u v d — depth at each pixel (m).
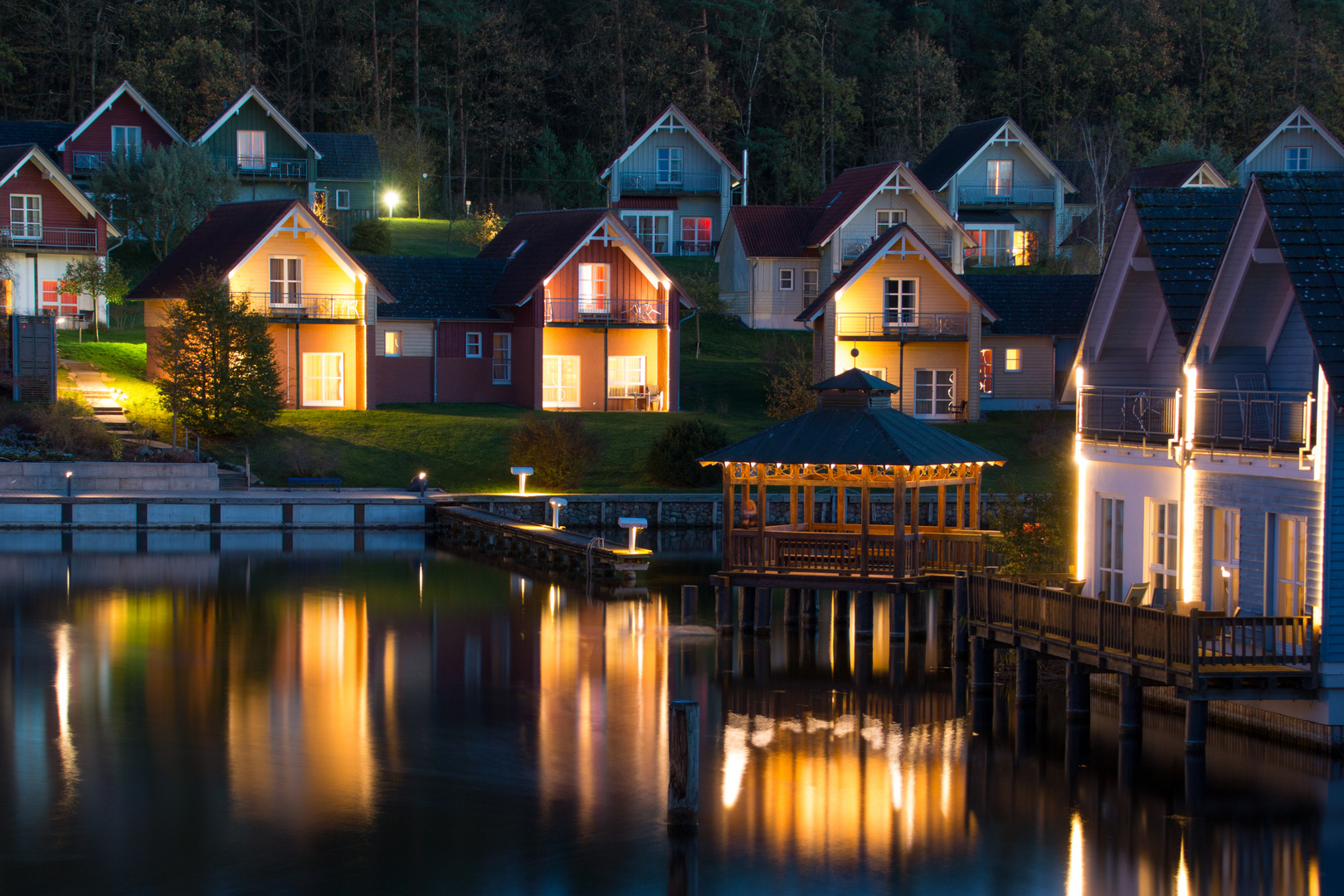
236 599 35.72
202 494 48.00
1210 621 20.83
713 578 31.94
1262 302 23.02
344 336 60.94
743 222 75.81
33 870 17.44
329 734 23.58
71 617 32.72
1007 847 18.66
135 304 72.12
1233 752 22.67
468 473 53.62
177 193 73.50
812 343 71.06
